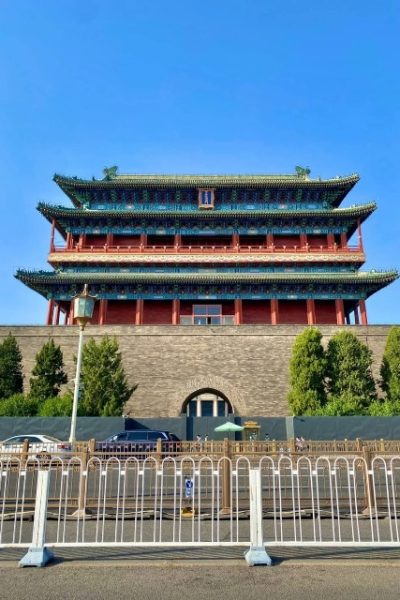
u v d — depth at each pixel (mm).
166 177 67938
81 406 37938
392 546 10852
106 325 48406
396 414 38094
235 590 8305
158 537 12328
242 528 13406
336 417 37156
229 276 56188
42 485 10352
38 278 54750
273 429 39094
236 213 60969
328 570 9352
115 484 17594
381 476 17922
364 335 48531
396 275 54938
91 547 11133
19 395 39688
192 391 45969
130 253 59344
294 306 58938
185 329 48250
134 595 8070
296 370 41281
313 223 62812
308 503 15547
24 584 8594
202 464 17109
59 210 60375
